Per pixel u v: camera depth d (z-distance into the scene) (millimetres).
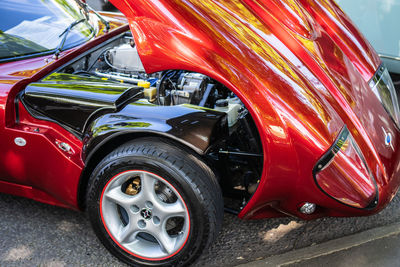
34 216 3158
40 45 3256
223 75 2439
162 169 2441
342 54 3047
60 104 2764
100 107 2674
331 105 2609
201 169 2482
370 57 3254
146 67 2625
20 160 2859
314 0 3381
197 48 2525
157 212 2584
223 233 3086
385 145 2756
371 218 3283
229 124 2818
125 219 2822
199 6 2725
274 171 2443
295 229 3146
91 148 2561
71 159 2723
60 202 2955
